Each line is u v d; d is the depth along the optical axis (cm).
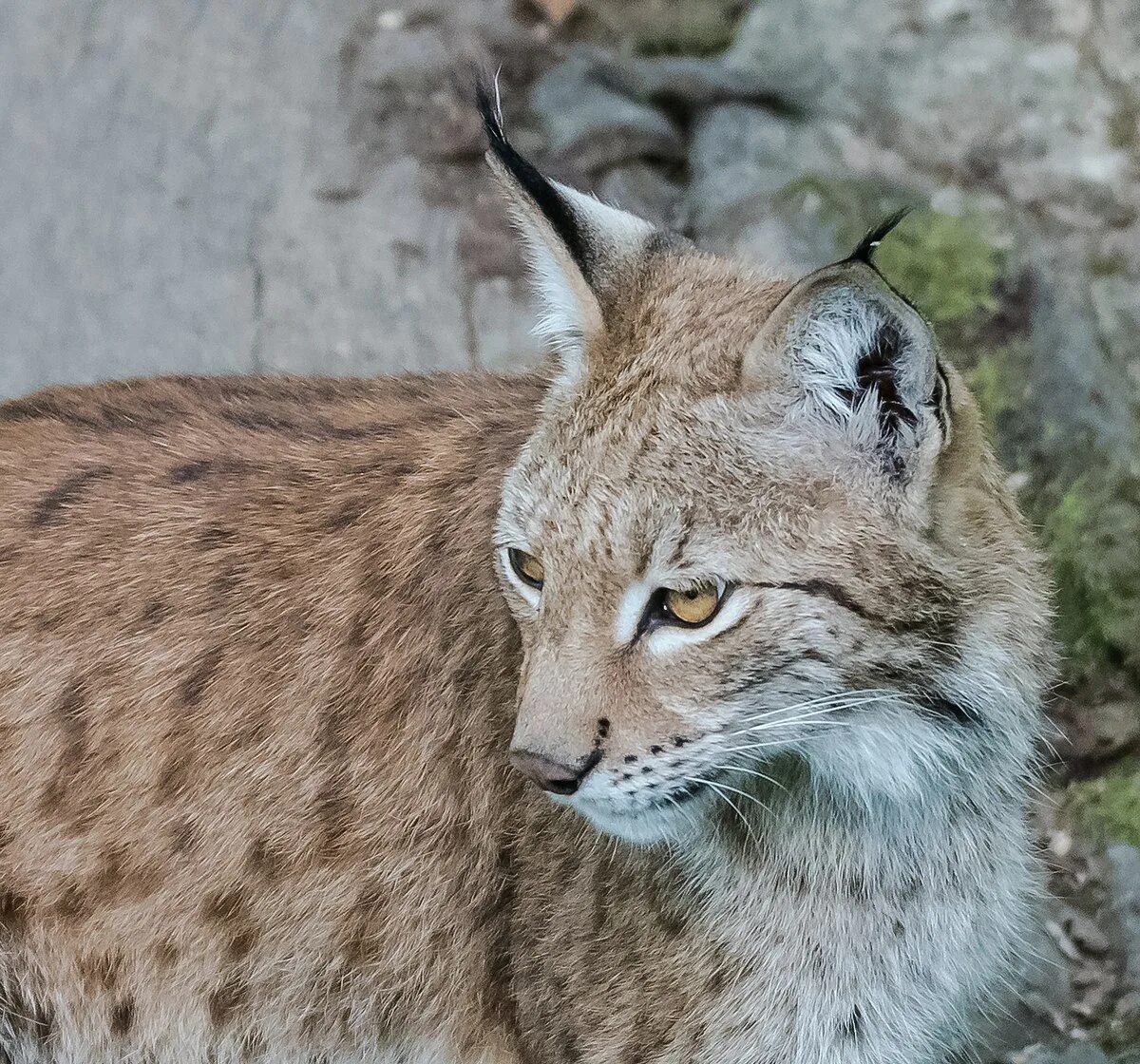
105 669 844
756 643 691
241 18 1516
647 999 788
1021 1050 1041
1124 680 1231
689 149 1454
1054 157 1403
